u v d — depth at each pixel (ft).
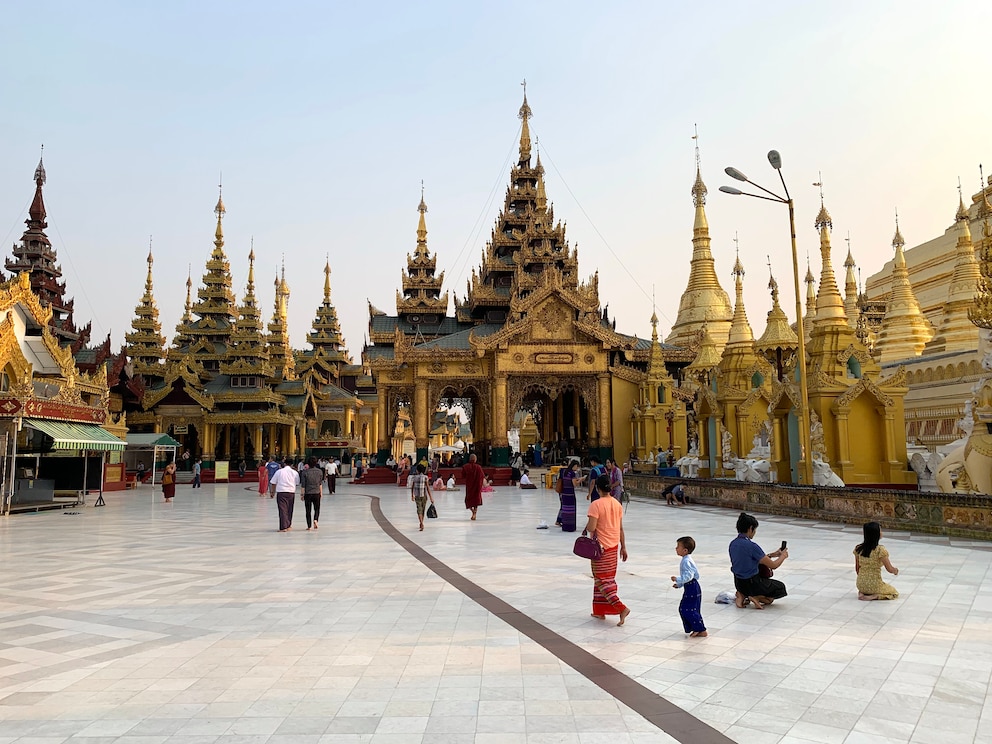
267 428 236.43
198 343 255.91
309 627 32.81
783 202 84.17
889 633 30.45
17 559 55.42
